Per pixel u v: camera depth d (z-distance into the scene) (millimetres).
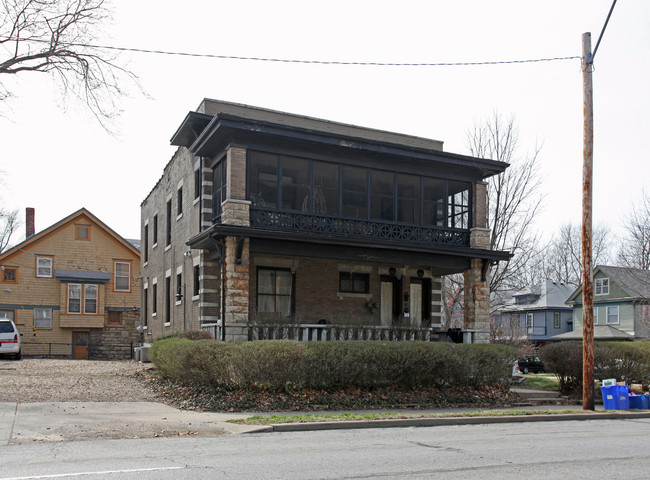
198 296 21812
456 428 12508
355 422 12125
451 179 22297
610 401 16688
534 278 68062
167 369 16562
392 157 21016
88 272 41000
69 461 8016
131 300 41969
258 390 14594
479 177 22828
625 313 47656
